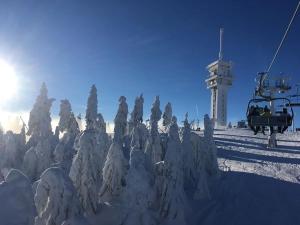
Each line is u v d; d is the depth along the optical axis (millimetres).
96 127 50031
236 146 62562
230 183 38594
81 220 21516
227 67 128750
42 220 21469
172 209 26969
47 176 21781
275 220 28422
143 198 25281
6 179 15531
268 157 52938
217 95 127312
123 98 62375
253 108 25516
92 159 28875
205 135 41750
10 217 14266
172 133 36281
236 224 28422
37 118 56844
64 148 47969
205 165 40656
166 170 28422
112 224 26656
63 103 64188
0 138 50438
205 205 32531
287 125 24016
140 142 43875
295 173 43094
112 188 30828
